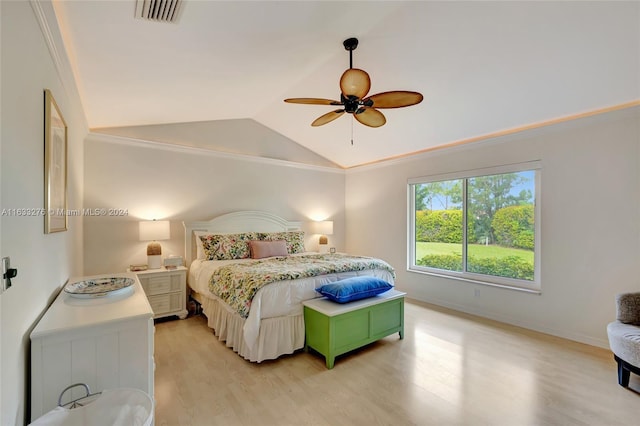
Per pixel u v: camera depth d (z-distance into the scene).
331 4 2.04
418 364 2.60
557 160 3.23
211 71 2.67
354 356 2.75
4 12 1.04
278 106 4.23
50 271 1.73
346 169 6.02
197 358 2.71
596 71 2.45
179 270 3.73
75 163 2.76
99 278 2.39
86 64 2.19
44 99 1.56
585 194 3.04
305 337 2.84
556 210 3.24
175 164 4.17
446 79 2.95
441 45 2.55
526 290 3.44
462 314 3.94
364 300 2.91
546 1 1.99
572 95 2.78
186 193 4.25
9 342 1.07
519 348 2.91
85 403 1.38
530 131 3.40
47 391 1.33
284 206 5.24
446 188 4.39
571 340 3.10
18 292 1.18
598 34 2.13
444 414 1.94
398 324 3.12
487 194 3.91
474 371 2.48
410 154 4.77
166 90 2.92
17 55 1.17
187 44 2.12
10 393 1.08
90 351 1.42
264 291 2.63
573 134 3.12
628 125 2.78
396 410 1.98
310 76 3.27
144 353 1.52
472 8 2.15
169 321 3.70
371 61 2.90
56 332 1.34
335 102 2.47
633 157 2.76
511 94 2.94
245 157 4.76
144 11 1.67
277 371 2.48
